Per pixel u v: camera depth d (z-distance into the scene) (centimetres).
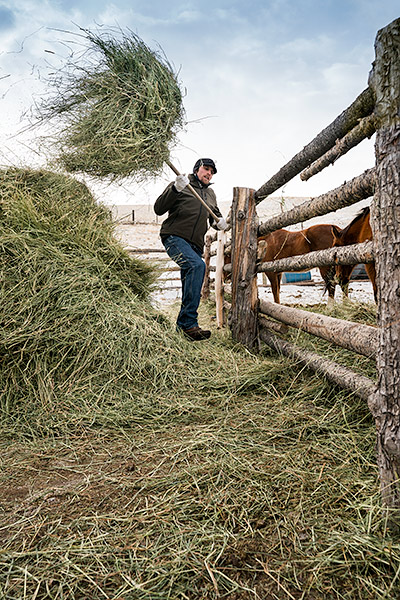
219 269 452
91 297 297
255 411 239
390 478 133
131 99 296
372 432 194
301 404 240
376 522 133
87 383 266
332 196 233
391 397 132
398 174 129
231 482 164
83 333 280
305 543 128
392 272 131
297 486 160
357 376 217
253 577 117
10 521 145
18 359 258
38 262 289
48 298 280
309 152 266
